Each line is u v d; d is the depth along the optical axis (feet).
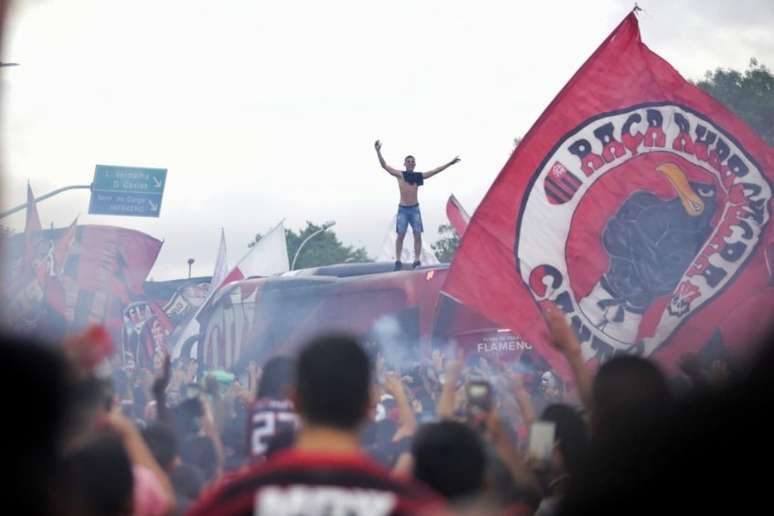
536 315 128.98
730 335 130.31
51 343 39.11
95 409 52.08
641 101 132.87
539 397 146.00
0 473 37.01
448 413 73.15
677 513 38.14
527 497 63.41
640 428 44.19
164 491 56.75
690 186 132.46
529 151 131.03
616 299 130.31
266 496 40.75
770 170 133.49
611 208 131.54
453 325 223.30
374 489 40.98
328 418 44.06
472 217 129.90
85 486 46.70
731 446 37.52
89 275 244.63
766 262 132.57
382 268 284.82
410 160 255.29
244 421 109.70
